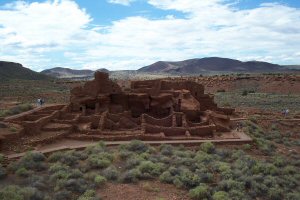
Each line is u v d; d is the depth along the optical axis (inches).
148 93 1892.2
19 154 1149.1
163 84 2043.6
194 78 6683.1
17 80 5137.8
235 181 1026.7
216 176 1084.5
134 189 917.8
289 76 5944.9
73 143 1346.0
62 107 1827.0
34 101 2972.4
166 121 1658.5
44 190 877.8
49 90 4266.7
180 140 1462.8
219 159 1266.0
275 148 1670.8
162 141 1430.9
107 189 906.1
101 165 1065.5
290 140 1964.8
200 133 1587.1
